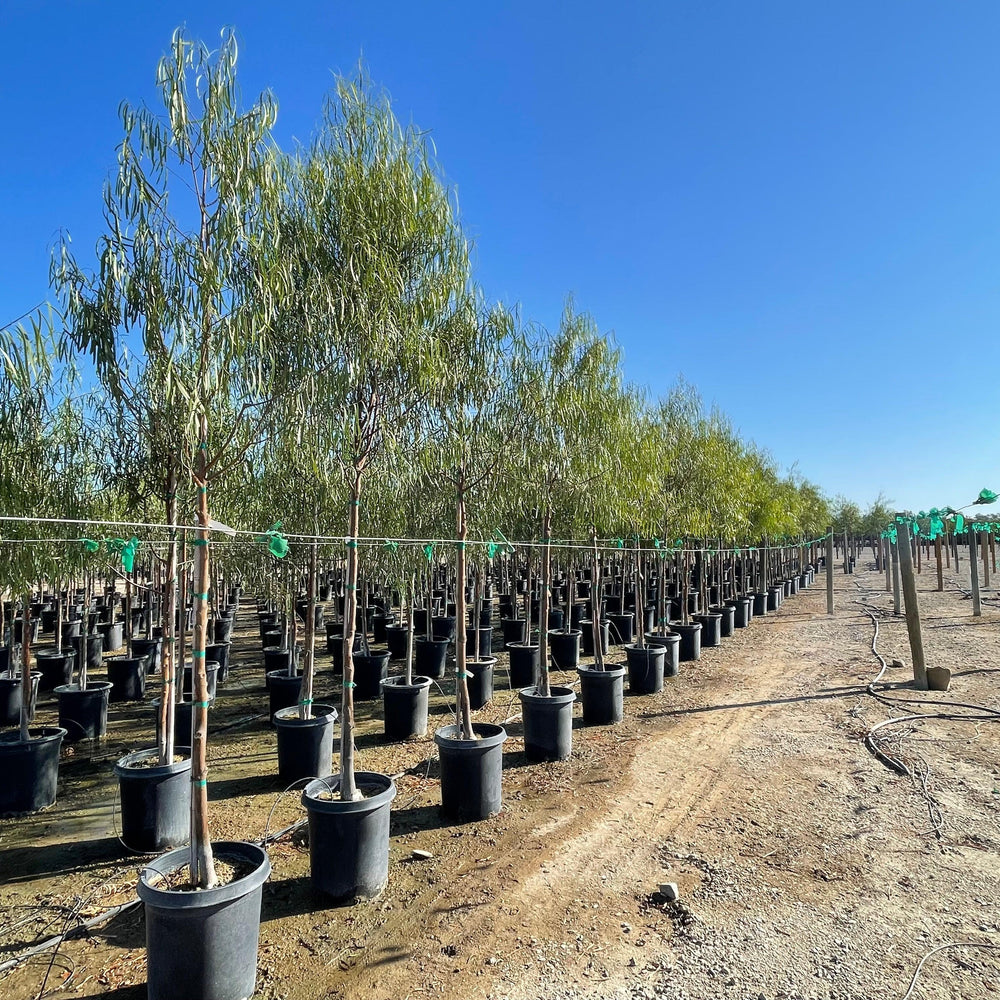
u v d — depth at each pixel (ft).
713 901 12.58
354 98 14.97
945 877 13.20
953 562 128.36
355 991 10.28
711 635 41.47
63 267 11.96
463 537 18.65
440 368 15.61
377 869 13.05
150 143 10.83
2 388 14.46
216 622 41.32
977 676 30.35
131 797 15.28
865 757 20.20
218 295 10.51
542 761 20.74
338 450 14.88
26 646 18.21
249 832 16.12
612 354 22.70
